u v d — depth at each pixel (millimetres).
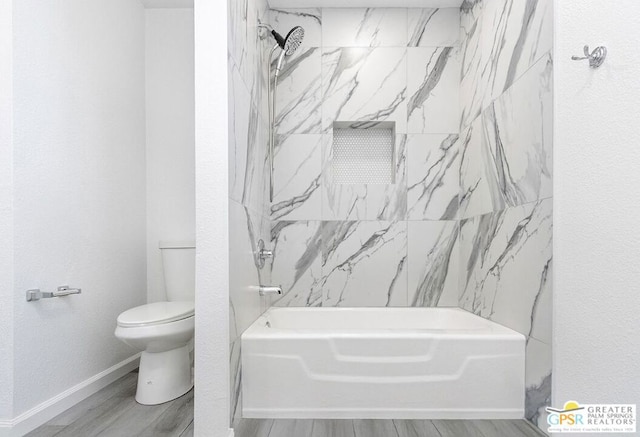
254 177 2080
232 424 1589
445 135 2645
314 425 1676
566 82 1341
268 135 2537
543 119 1588
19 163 1625
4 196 1590
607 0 1138
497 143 2041
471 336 1745
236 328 1666
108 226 2283
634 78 1038
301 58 2666
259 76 2223
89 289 2086
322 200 2643
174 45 2771
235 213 1653
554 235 1474
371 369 1748
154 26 2764
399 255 2631
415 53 2666
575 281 1295
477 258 2301
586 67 1232
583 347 1256
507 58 1932
